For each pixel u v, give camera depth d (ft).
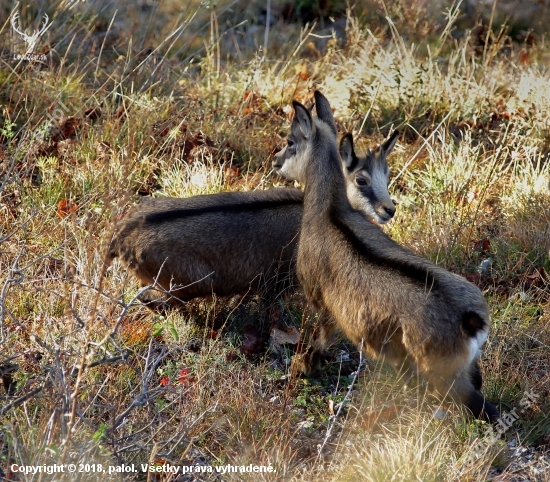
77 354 42.65
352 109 80.38
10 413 42.55
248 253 53.36
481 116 79.92
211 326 54.03
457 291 43.39
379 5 102.17
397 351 45.16
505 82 86.94
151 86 76.28
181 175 66.03
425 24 97.35
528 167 70.44
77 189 63.05
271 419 46.06
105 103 73.20
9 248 54.54
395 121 79.51
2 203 60.23
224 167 70.18
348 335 47.34
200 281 52.13
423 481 41.09
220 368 49.73
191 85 81.30
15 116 71.82
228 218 53.01
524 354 51.42
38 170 66.59
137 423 44.14
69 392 41.22
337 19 106.93
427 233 62.13
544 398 48.34
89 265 48.34
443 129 76.28
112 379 46.68
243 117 75.82
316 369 51.26
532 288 57.93
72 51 83.76
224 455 43.65
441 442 44.16
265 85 84.02
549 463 44.52
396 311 43.83
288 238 53.83
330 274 47.14
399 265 44.42
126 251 52.39
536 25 104.78
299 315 54.95
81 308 48.44
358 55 91.56
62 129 71.05
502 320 53.21
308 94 82.84
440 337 42.86
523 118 78.48
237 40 99.09
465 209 65.26
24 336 49.32
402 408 47.70
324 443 43.37
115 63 81.82
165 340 52.13
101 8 92.48
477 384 46.47
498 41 97.91
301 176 54.75
